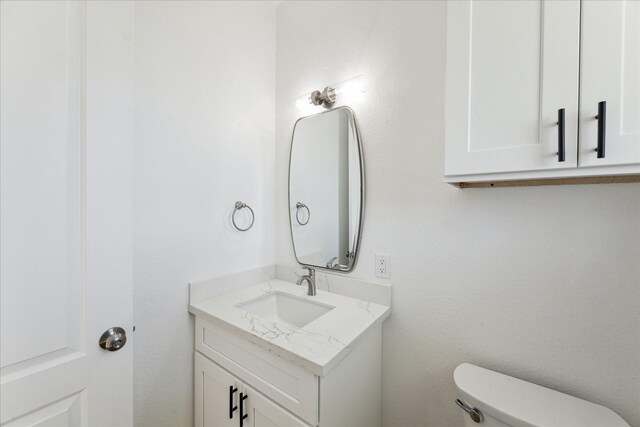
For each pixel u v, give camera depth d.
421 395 1.14
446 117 0.83
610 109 0.62
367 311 1.16
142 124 1.08
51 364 0.73
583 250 0.84
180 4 1.19
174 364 1.19
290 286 1.49
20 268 0.68
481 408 0.83
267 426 0.92
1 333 0.65
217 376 1.11
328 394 0.83
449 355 1.08
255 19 1.51
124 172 0.86
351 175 1.32
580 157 0.65
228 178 1.39
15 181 0.67
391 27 1.20
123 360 0.86
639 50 0.60
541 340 0.91
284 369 0.88
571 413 0.78
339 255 1.37
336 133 1.38
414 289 1.16
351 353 0.95
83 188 0.78
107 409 0.83
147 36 1.09
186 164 1.22
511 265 0.95
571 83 0.66
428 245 1.12
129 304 0.88
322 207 1.43
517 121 0.73
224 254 1.38
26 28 0.68
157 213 1.13
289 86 1.57
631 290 0.78
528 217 0.92
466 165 0.80
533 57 0.71
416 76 1.14
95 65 0.79
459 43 0.80
